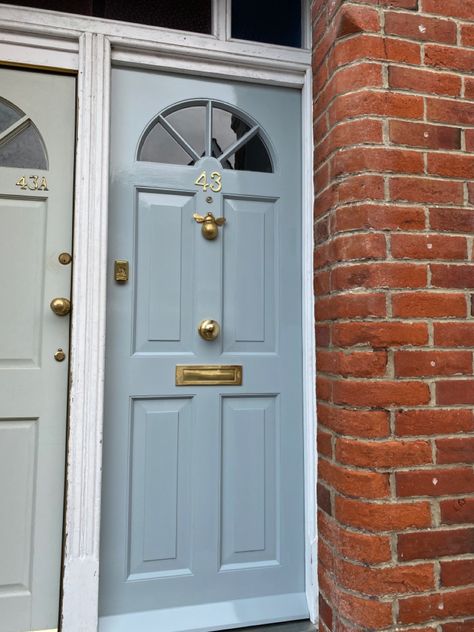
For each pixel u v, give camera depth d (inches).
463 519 51.9
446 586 50.9
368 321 51.6
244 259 71.6
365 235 52.3
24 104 65.5
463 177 55.2
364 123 53.2
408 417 51.4
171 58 69.4
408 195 53.4
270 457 70.3
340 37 55.5
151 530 65.3
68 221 65.7
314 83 63.2
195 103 71.3
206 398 68.7
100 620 61.9
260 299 71.7
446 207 54.2
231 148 72.3
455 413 52.6
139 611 63.6
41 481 62.8
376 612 49.1
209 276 69.9
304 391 71.1
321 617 57.5
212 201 70.6
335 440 54.3
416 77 54.9
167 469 66.6
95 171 64.7
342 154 54.6
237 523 68.3
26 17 64.2
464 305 53.8
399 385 51.5
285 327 72.1
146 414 66.7
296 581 69.2
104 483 64.0
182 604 65.2
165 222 68.9
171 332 68.2
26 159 65.6
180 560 66.0
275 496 70.0
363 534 50.3
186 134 71.1
